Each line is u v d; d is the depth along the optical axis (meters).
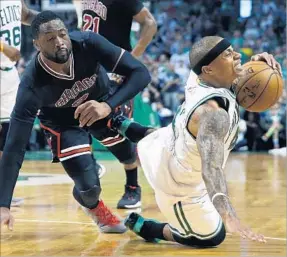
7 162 3.12
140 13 4.69
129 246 3.43
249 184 6.33
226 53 2.88
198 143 2.67
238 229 2.45
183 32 15.78
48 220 4.25
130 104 4.53
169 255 3.18
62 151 3.67
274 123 11.79
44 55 3.26
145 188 6.01
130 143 4.49
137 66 3.43
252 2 16.34
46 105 3.48
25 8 5.18
